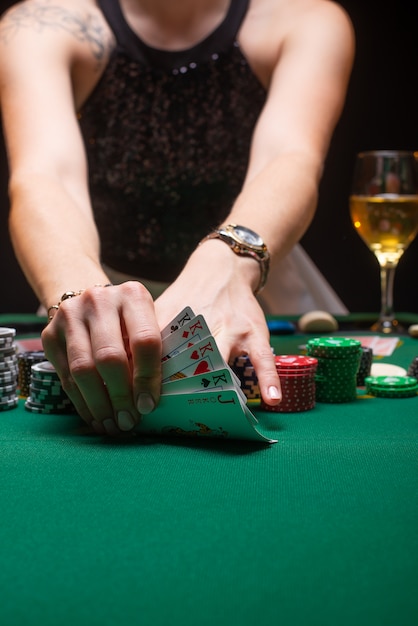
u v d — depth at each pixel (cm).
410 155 245
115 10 260
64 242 174
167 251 287
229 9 262
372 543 91
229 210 282
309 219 202
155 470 119
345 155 471
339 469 119
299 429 144
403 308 471
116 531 95
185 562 86
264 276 176
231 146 273
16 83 221
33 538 93
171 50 262
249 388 166
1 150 493
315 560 86
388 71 459
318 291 321
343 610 75
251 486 111
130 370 134
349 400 166
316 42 236
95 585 81
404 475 116
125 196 279
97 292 137
